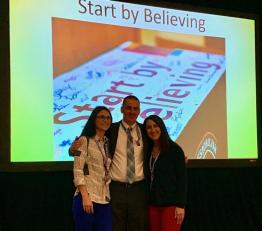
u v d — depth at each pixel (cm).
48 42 391
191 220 460
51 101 389
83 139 307
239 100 471
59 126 391
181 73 445
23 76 380
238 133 466
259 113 480
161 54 438
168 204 324
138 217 325
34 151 380
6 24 377
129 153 327
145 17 434
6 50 375
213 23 466
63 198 409
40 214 399
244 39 480
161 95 433
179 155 329
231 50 472
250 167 491
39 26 389
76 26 404
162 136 328
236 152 463
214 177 473
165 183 325
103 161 310
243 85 475
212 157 450
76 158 302
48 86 389
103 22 415
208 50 460
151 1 438
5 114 372
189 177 462
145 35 432
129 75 422
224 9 472
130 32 426
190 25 454
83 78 403
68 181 412
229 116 463
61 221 407
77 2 405
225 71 466
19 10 382
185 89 445
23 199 395
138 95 424
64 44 397
